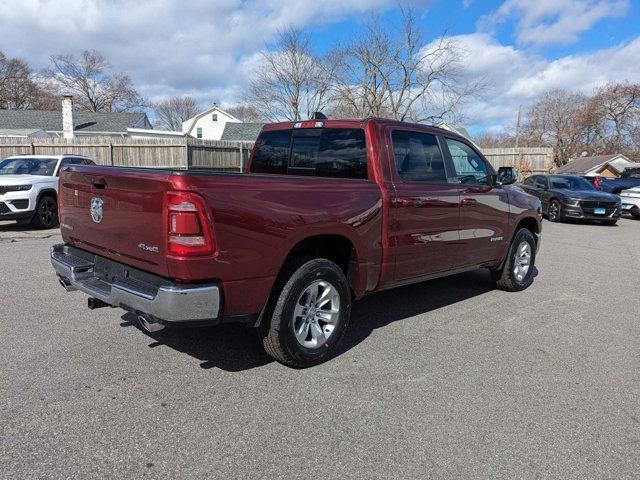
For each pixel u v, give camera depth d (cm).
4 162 1170
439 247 475
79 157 1214
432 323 488
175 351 397
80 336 424
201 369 365
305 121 488
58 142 2031
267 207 329
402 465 258
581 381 364
